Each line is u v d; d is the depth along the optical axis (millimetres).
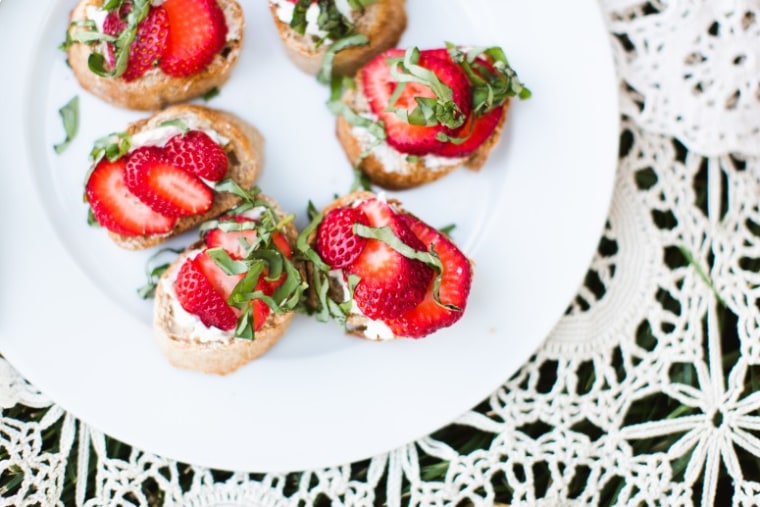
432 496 584
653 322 596
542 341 582
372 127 574
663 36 588
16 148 579
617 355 606
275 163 594
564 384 592
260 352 579
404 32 595
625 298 597
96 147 575
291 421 579
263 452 576
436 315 566
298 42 577
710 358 593
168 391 578
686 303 596
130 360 578
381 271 559
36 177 582
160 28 560
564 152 586
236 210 571
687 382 598
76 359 576
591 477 588
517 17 584
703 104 589
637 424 593
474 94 570
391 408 581
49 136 585
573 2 578
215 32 569
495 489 597
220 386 579
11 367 584
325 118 595
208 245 568
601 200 580
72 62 582
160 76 575
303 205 595
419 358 582
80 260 583
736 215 599
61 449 583
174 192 563
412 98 572
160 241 582
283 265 560
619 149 606
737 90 594
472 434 599
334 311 564
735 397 591
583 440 588
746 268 605
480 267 588
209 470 585
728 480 605
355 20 580
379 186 597
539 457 587
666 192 599
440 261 563
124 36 555
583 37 580
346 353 582
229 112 592
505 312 584
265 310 568
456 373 582
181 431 576
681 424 590
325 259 564
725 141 591
